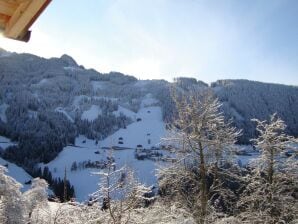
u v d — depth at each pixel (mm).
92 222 10148
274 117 16156
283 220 14633
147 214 11781
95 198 9523
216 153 14312
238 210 15484
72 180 119125
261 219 14625
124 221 10031
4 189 14531
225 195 14250
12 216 14297
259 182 15078
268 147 15617
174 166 14250
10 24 2955
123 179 9070
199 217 13469
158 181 14359
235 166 14719
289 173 15312
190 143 14305
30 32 3084
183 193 14250
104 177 9070
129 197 9078
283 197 14812
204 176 14188
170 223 11859
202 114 14305
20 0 2701
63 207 11398
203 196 13898
